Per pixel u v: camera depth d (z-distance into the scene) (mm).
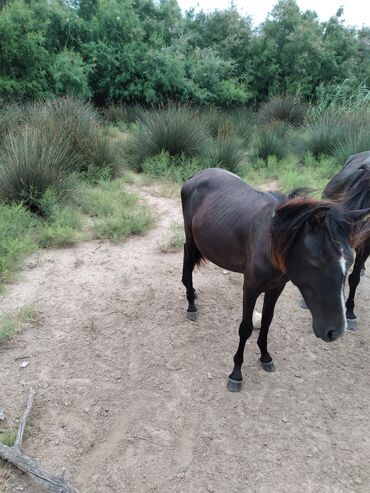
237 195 2646
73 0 12500
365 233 2107
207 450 2309
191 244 3152
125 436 2365
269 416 2561
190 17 15352
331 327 1866
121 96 12086
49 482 1967
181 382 2771
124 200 5523
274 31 14641
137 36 11969
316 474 2209
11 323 3127
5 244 4062
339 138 8070
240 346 2623
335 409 2643
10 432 2301
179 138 7148
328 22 15680
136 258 4312
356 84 14477
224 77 13859
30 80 9922
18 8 9117
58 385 2676
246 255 2432
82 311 3410
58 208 4867
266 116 10625
